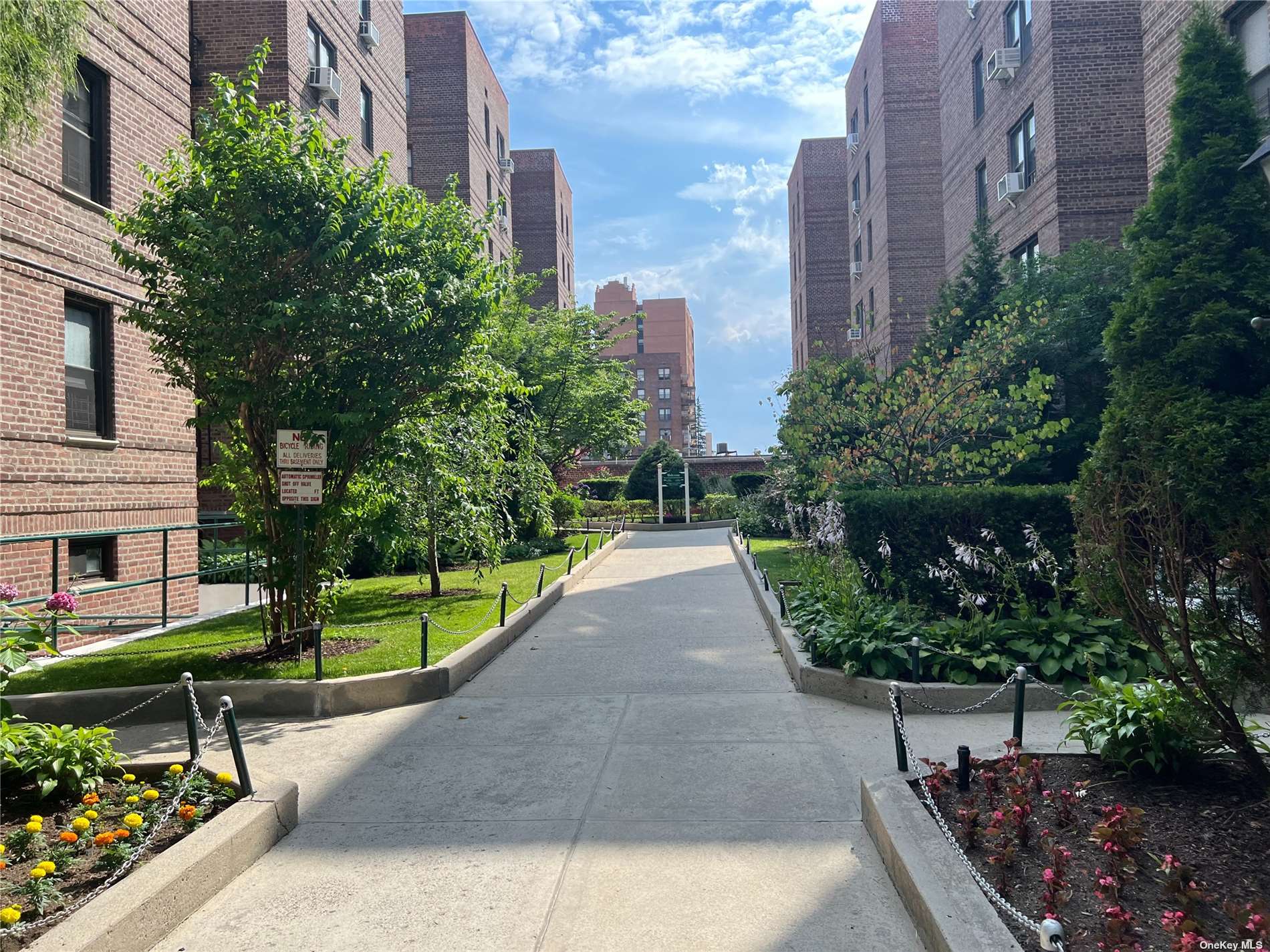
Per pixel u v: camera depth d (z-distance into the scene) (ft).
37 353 35.27
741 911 13.06
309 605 30.32
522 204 172.24
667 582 53.57
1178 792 14.80
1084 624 24.32
